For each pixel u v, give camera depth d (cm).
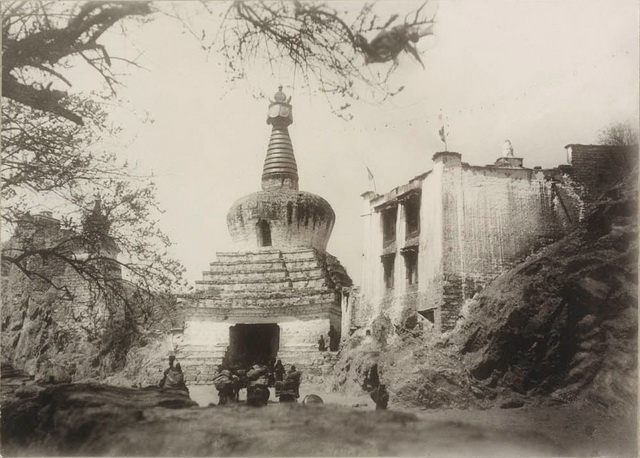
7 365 3098
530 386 2748
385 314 3622
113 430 1794
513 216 3366
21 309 3612
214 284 4509
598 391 2616
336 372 3584
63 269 3312
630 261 2811
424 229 3509
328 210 4916
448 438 2028
